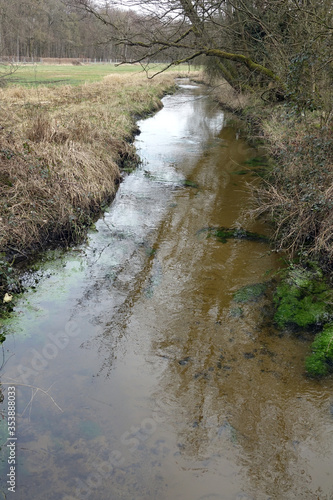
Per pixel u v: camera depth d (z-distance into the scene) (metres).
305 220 5.61
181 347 4.03
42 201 6.17
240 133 15.05
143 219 7.21
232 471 2.83
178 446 3.00
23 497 2.63
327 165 5.95
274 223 7.01
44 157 6.95
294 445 3.02
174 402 3.38
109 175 8.24
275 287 5.03
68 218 6.30
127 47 10.11
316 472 2.83
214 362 3.83
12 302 4.62
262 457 2.93
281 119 9.38
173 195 8.45
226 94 19.88
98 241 6.30
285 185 6.87
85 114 11.69
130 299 4.83
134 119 15.34
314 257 5.36
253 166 10.58
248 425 3.18
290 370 3.73
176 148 12.44
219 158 11.45
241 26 10.15
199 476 2.79
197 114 19.38
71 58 57.31
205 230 6.79
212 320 4.44
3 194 5.99
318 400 3.41
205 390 3.50
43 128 8.26
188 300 4.82
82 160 7.61
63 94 16.52
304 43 7.48
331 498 2.66
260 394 3.46
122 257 5.85
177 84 33.31
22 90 15.59
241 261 5.75
